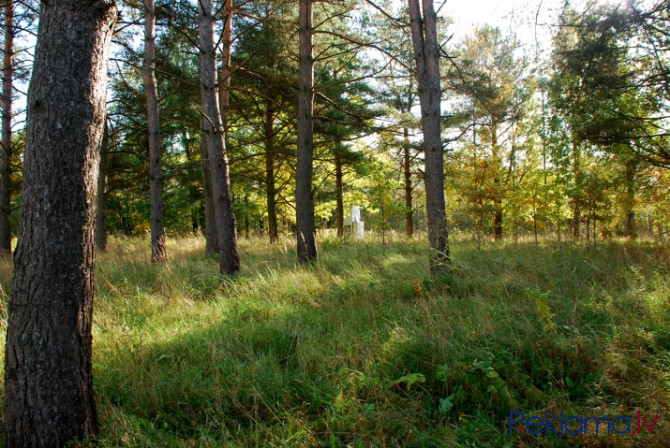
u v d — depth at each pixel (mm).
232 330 4387
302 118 8578
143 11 10867
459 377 3156
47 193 2402
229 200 7855
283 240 13758
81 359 2553
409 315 4531
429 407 2957
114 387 3316
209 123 7723
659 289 4805
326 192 17312
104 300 5613
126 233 28234
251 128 17844
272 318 4805
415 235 14602
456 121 13375
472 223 15094
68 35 2430
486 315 4086
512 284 5426
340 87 12656
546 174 11516
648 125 9133
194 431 2857
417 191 19094
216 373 3430
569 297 4852
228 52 10984
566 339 3580
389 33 9977
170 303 5566
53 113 2396
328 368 3504
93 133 2539
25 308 2420
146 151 14617
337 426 2777
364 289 5809
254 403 3047
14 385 2432
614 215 10359
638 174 10102
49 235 2414
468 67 12680
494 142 13469
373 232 15680
